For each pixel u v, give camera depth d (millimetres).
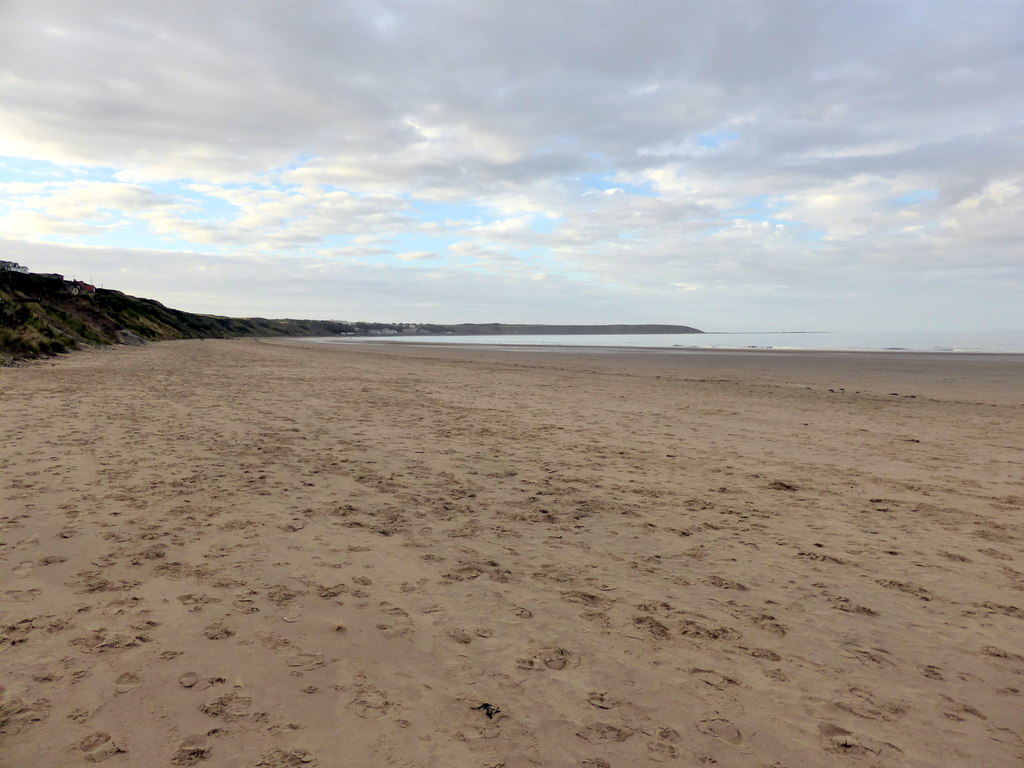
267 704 2502
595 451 8422
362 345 71688
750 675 2869
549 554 4453
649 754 2270
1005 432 10516
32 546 4203
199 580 3746
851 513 5676
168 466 6680
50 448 7328
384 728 2371
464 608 3502
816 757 2281
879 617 3531
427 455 7848
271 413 11297
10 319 25781
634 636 3229
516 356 41844
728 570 4223
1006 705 2676
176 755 2170
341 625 3230
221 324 113000
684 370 26797
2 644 2908
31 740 2219
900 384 19797
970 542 4883
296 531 4738
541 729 2400
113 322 49250
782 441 9492
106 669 2721
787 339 101625
